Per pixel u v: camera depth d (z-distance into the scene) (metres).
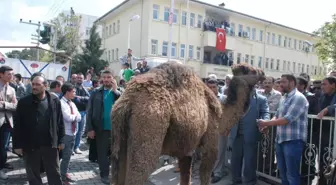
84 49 33.66
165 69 3.54
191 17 30.95
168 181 6.19
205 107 3.79
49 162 4.94
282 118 4.75
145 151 3.06
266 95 7.12
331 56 28.88
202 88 3.93
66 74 14.02
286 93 5.06
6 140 7.07
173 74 3.50
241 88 4.52
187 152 3.73
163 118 3.17
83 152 8.97
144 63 11.85
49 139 4.86
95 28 34.62
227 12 33.12
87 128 6.04
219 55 33.31
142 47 28.69
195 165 7.26
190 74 3.75
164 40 28.81
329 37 28.66
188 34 30.48
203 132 3.83
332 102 5.50
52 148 4.92
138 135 3.09
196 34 31.14
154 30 28.19
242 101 4.51
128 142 3.22
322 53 29.38
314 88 7.66
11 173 6.62
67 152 5.98
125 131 3.28
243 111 4.55
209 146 4.09
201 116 3.62
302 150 4.93
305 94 6.69
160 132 3.14
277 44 41.16
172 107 3.28
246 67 4.76
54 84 7.53
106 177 6.07
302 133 4.84
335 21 27.94
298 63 44.84
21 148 4.77
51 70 13.64
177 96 3.38
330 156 4.95
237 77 4.60
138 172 3.03
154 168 3.14
